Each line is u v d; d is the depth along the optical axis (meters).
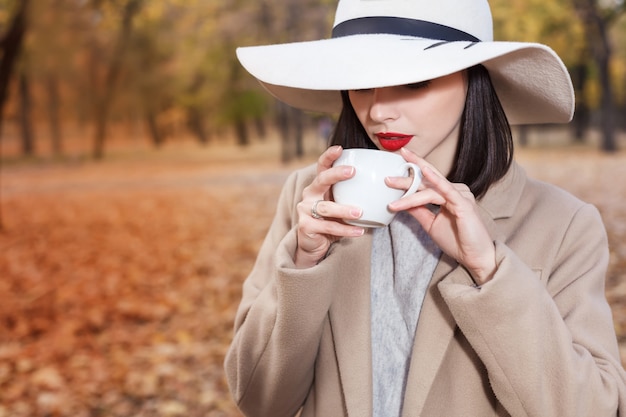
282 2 25.36
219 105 37.75
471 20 1.29
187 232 10.94
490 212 1.35
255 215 12.44
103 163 32.12
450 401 1.30
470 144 1.36
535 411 1.19
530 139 40.31
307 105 1.76
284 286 1.30
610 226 8.94
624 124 45.59
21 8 12.24
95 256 9.27
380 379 1.38
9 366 5.23
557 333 1.18
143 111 41.81
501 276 1.16
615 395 1.21
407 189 1.18
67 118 43.53
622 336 4.85
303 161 28.02
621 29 34.53
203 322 6.20
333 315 1.41
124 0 31.36
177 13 32.88
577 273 1.33
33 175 24.83
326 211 1.21
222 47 30.47
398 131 1.28
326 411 1.43
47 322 6.30
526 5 22.64
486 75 1.37
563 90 1.31
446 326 1.30
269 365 1.42
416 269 1.38
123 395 4.69
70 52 34.09
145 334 5.92
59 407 4.53
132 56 36.53
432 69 1.16
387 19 1.29
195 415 4.38
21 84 37.31
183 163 31.08
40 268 8.60
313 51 1.29
